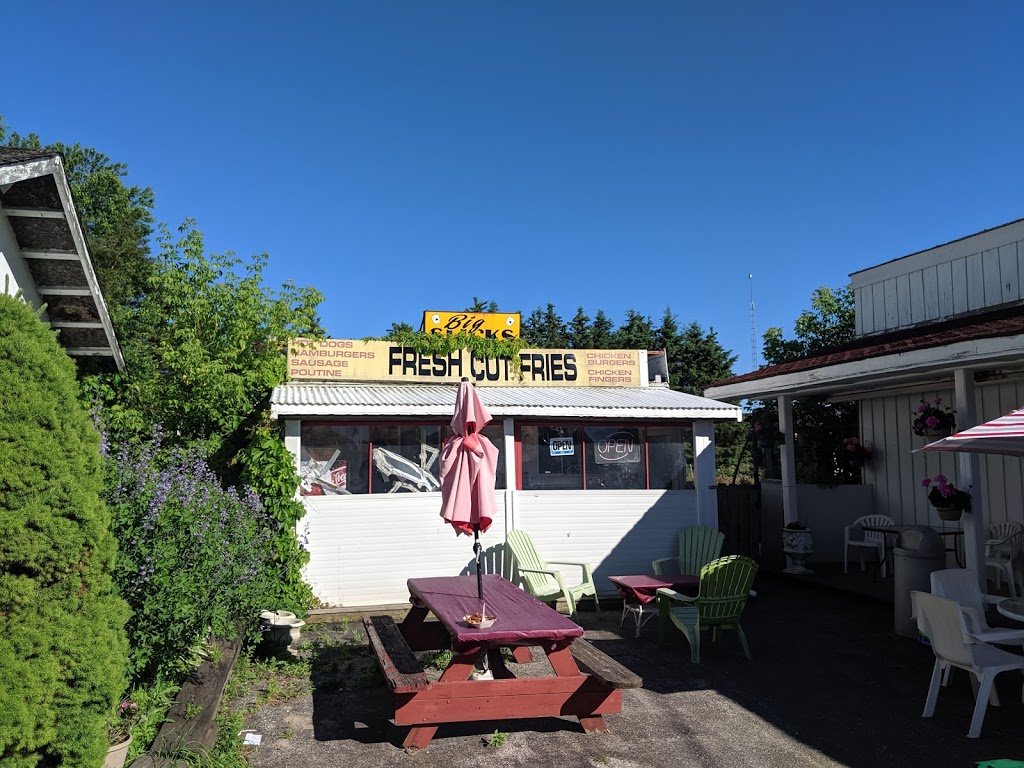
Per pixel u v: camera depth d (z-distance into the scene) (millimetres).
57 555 3572
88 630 3695
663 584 8523
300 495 9594
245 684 6410
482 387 11680
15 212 5883
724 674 7020
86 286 6949
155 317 14773
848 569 12172
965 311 11336
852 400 13336
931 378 9953
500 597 6543
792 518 11984
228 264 12344
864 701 6223
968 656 5512
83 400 8938
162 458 7070
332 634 8430
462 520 5898
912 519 12000
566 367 12164
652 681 6809
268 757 5031
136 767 4078
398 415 9656
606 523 10578
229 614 6094
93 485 3881
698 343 37250
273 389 10531
